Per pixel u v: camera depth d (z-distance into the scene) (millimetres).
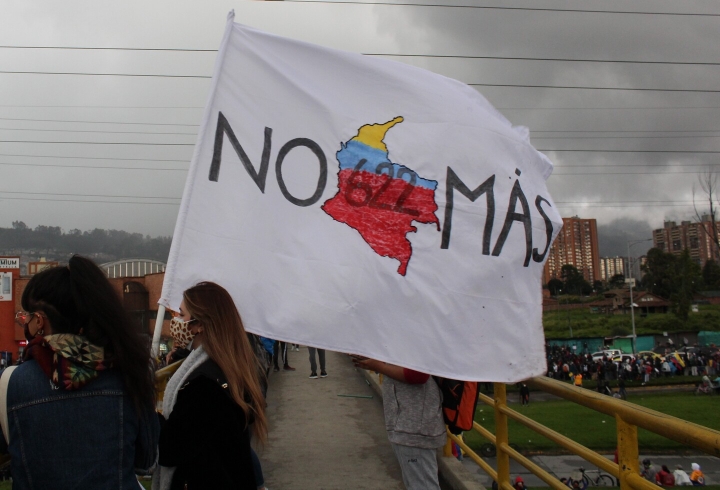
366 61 3436
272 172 3168
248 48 3277
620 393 32844
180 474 2219
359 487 4895
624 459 2734
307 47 3367
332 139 3297
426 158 3395
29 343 1915
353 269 3135
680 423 2318
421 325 3184
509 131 3670
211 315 2406
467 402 3359
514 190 3572
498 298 3398
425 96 3484
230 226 3031
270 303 3002
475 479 4734
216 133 3131
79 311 1928
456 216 3381
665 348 57156
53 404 1822
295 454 5859
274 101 3256
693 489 9141
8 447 1832
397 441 3307
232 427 2264
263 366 3541
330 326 3049
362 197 3264
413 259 3244
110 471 1883
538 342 3484
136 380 1986
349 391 9484
